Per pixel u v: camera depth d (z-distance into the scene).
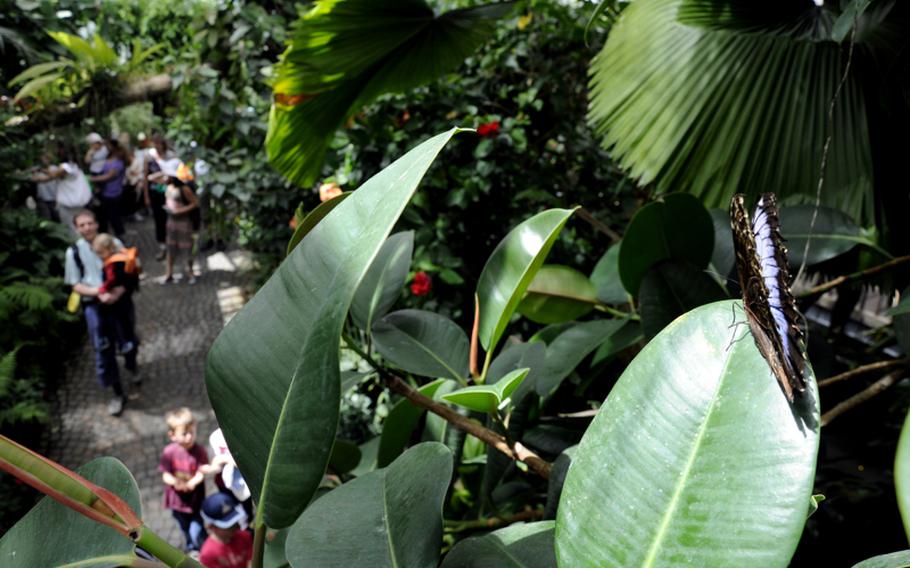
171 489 3.87
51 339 6.33
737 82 1.60
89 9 5.30
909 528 0.62
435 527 0.74
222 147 5.95
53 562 0.70
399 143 4.09
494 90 4.45
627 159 1.78
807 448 0.56
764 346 0.63
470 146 4.02
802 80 1.53
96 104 5.31
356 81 2.68
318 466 0.66
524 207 4.17
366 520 0.78
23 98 5.23
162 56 5.87
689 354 0.68
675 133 1.67
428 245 3.93
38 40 4.79
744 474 0.57
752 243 0.74
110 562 0.70
